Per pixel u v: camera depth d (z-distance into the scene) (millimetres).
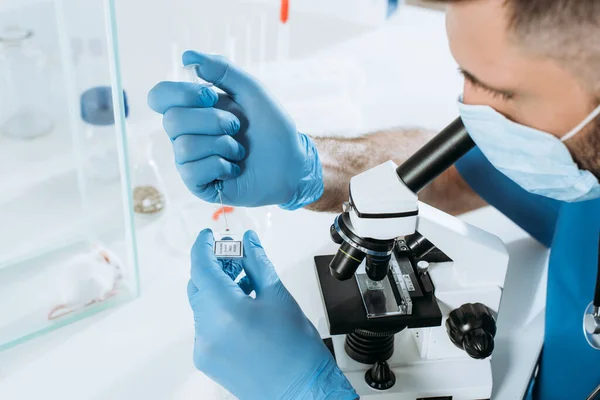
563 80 831
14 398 1151
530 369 1265
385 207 869
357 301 1024
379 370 1065
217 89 1354
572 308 1293
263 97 1240
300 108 1890
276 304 1071
